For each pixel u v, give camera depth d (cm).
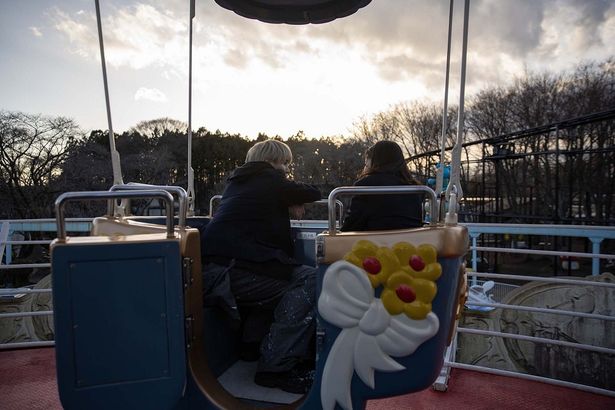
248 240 207
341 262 158
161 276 162
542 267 1555
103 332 159
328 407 162
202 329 184
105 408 160
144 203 1056
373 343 157
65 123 2164
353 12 292
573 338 421
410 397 278
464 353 427
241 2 290
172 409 167
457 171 181
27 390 288
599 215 1577
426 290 154
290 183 216
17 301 414
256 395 191
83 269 157
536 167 1845
